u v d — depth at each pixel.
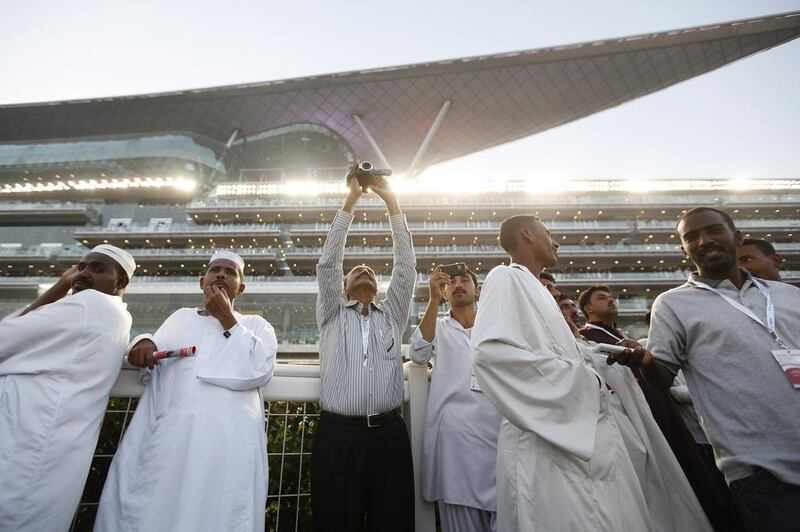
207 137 49.75
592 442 1.15
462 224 38.00
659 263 36.84
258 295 19.19
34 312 1.46
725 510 1.76
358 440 1.68
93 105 47.38
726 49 39.81
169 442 1.40
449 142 54.56
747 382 1.38
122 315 1.65
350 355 1.86
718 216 1.65
